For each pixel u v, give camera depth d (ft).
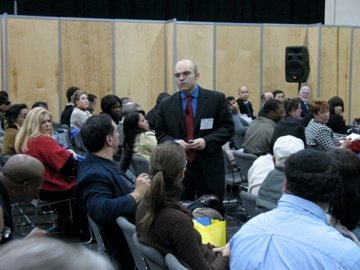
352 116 36.50
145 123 17.56
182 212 8.14
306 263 5.73
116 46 33.63
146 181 10.02
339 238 5.85
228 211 20.43
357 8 41.60
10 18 31.68
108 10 43.47
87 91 33.27
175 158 8.29
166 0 44.37
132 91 34.06
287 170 6.23
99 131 10.44
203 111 14.37
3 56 31.65
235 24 34.81
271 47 35.55
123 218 9.50
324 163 6.12
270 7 45.55
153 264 8.02
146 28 34.06
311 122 19.30
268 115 20.49
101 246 10.46
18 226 19.10
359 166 7.38
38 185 9.64
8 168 9.41
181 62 14.60
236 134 27.40
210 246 9.01
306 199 6.12
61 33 32.58
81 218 17.78
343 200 7.22
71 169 16.92
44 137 16.88
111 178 10.29
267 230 6.06
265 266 5.87
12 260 2.22
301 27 35.88
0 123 26.35
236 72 35.09
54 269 2.22
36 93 32.32
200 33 34.27
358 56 36.27
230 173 20.21
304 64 31.94
